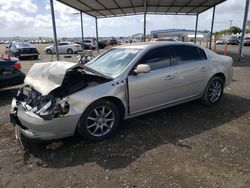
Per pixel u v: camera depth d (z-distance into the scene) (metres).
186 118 4.93
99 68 4.68
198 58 5.27
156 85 4.48
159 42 4.91
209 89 5.50
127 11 20.44
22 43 22.19
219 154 3.51
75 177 3.08
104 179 3.02
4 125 4.84
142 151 3.65
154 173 3.10
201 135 4.15
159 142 3.93
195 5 18.25
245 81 8.60
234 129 4.38
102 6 17.80
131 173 3.12
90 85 3.89
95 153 3.64
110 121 4.11
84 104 3.71
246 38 39.53
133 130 4.40
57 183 2.97
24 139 4.12
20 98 4.26
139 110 4.41
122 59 4.59
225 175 3.02
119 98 4.07
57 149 3.78
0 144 4.02
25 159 3.54
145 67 4.05
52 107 3.54
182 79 4.87
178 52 4.94
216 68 5.51
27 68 14.73
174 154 3.54
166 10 20.44
